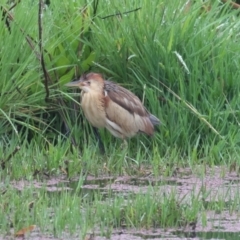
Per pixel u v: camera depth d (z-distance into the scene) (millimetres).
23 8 12602
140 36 12984
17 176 10906
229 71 13062
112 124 12281
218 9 14320
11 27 12297
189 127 12508
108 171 11391
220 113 12578
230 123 12672
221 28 13594
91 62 12938
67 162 11281
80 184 10125
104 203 9328
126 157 11875
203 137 12578
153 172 11297
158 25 13102
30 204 9344
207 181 10984
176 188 10477
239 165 11531
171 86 12836
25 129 12484
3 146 12164
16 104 12188
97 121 12320
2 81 12117
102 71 13117
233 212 9406
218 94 12828
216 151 12039
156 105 12641
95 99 12219
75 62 12914
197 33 13023
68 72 12773
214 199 9641
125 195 10055
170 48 12820
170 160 11758
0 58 12211
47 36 12547
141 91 12961
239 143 12539
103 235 8406
